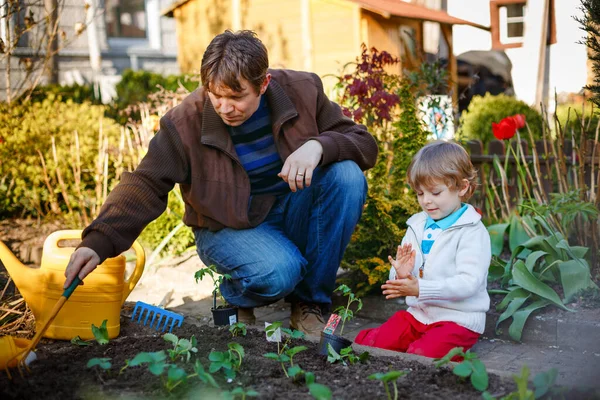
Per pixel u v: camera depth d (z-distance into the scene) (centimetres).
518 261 344
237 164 298
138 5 1411
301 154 288
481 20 1180
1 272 437
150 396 208
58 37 1205
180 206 525
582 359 297
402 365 239
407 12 965
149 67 1397
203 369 211
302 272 314
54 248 283
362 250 400
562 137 421
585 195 411
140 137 630
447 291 282
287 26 1055
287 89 307
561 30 1074
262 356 251
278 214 318
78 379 223
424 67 539
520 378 192
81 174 620
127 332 296
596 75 389
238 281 312
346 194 307
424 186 298
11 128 615
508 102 836
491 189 513
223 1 1126
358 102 441
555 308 338
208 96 294
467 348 289
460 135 507
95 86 1158
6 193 596
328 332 261
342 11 990
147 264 486
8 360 232
